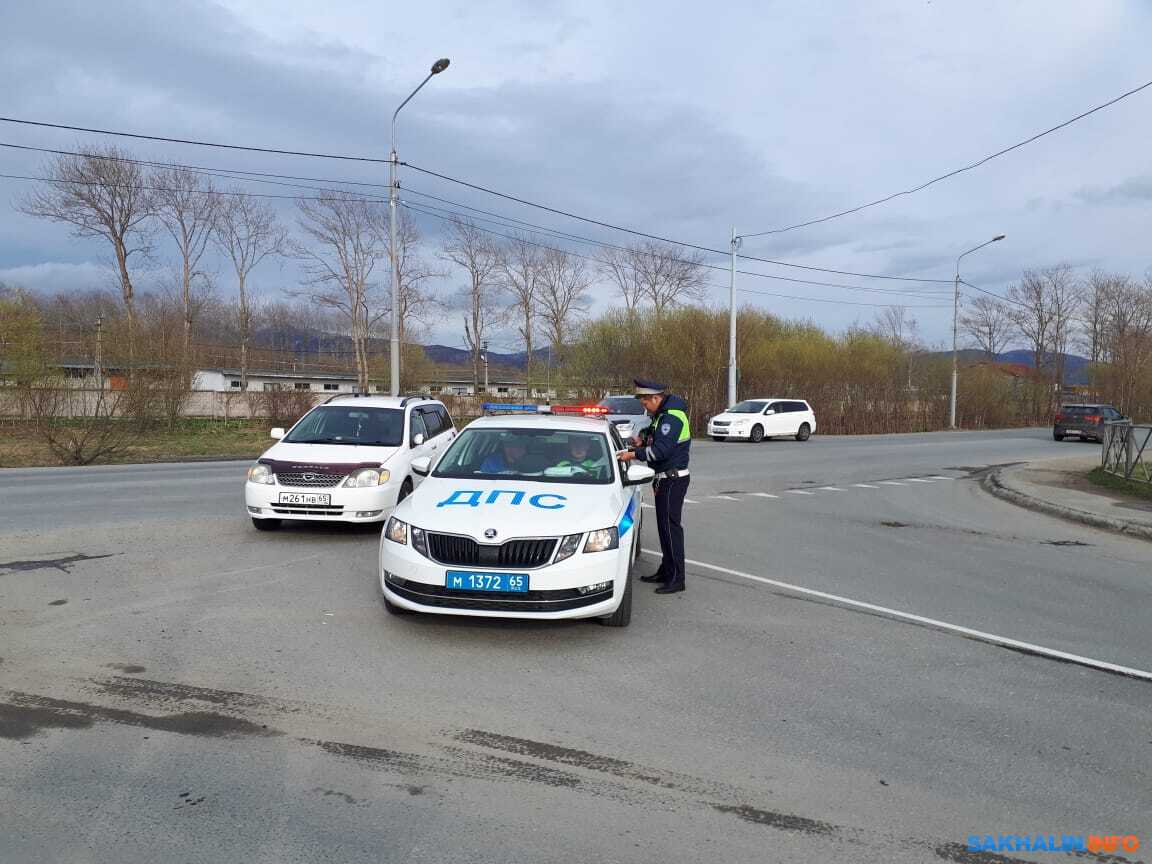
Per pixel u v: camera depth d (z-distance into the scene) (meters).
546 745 3.93
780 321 43.84
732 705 4.51
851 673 5.11
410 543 5.41
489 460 6.71
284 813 3.24
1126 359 57.28
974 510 13.53
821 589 7.38
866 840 3.18
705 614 6.37
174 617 5.77
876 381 42.72
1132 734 4.27
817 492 15.33
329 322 73.81
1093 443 34.03
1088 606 7.08
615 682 4.80
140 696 4.36
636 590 7.12
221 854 2.95
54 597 6.23
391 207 24.97
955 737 4.18
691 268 57.81
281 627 5.61
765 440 31.61
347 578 7.01
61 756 3.66
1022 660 5.48
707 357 37.03
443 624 5.77
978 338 69.19
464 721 4.17
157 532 8.96
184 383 25.39
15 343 21.31
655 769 3.72
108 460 19.80
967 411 49.91
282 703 4.32
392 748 3.84
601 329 41.47
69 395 20.88
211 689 4.48
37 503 11.23
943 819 3.36
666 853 3.04
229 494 12.34
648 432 7.37
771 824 3.28
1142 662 5.51
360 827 3.16
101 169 48.84
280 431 9.97
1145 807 3.51
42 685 4.46
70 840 3.01
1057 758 3.96
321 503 8.60
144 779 3.48
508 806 3.35
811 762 3.84
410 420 10.07
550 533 5.33
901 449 27.55
